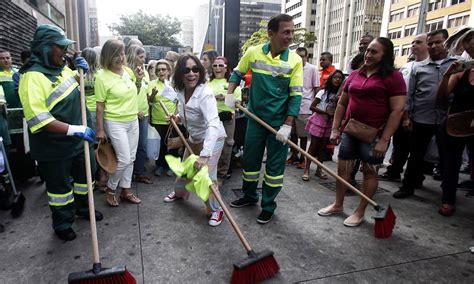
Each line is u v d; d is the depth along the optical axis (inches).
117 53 117.9
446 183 122.0
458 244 101.0
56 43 88.4
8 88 171.0
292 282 81.5
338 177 108.7
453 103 117.3
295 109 110.5
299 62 111.2
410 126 137.3
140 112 146.7
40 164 94.7
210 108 106.3
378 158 108.3
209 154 101.2
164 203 131.3
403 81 102.3
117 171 122.8
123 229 108.1
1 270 85.0
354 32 2716.5
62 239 100.4
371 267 88.2
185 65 106.0
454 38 133.8
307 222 116.0
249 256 79.4
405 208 129.2
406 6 1843.0
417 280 82.9
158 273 84.4
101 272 70.6
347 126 110.7
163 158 170.7
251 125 118.7
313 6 3193.9
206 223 113.7
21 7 375.6
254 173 124.6
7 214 118.9
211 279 82.3
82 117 96.3
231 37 232.5
